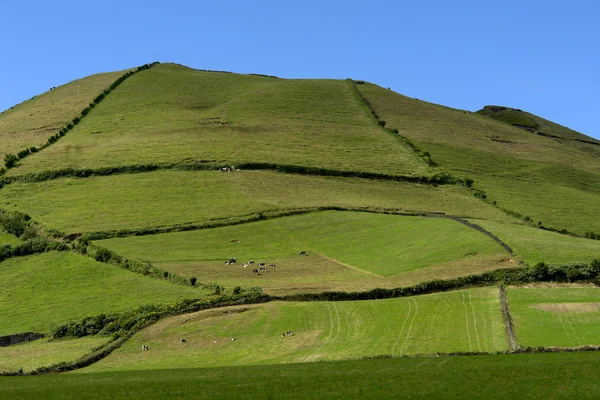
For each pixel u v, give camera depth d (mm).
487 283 76938
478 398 44188
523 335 59469
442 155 159625
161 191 125688
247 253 97312
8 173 137000
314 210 116188
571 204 136000
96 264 92438
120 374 56781
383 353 58125
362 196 126188
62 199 123312
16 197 125312
